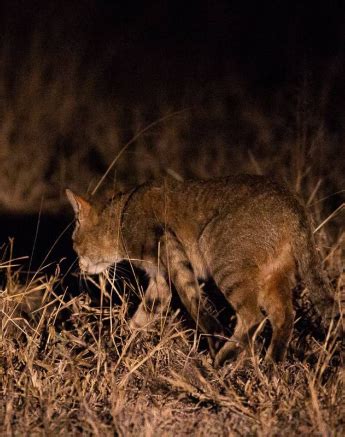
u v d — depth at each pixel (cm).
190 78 2100
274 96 1897
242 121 1827
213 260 1055
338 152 1552
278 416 862
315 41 2127
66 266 1350
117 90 2069
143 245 1123
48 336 1035
